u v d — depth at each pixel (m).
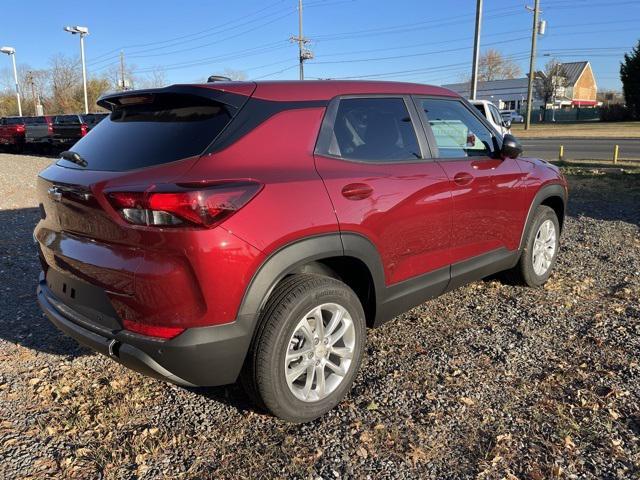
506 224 4.31
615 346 3.80
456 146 3.92
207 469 2.60
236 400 3.21
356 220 2.99
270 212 2.63
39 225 3.30
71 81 66.94
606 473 2.53
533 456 2.66
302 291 2.78
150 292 2.49
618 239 6.90
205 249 2.44
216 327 2.55
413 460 2.65
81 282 2.82
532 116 66.81
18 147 28.33
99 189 2.59
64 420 2.98
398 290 3.40
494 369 3.51
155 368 2.57
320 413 2.98
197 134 2.75
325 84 3.25
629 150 23.77
